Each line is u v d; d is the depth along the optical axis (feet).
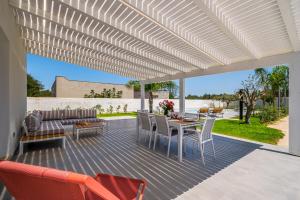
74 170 10.62
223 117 41.88
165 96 75.25
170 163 12.01
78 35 15.69
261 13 9.93
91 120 23.81
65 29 14.73
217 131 23.95
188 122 13.67
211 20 10.86
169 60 21.63
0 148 11.31
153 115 16.47
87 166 11.26
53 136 14.69
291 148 14.17
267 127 27.27
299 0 8.13
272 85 39.40
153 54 19.70
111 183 5.65
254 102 31.04
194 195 8.05
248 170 10.89
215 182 9.31
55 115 24.02
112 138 19.36
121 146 16.11
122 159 12.65
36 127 14.61
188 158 13.07
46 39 17.39
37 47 20.70
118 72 30.71
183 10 10.52
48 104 40.98
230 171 10.73
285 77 42.32
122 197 5.39
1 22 9.16
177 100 58.85
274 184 9.09
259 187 8.79
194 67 23.86
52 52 21.66
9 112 11.59
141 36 14.14
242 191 8.41
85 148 15.28
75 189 3.53
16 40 14.19
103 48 18.63
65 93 58.34
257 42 14.10
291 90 14.56
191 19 11.42
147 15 10.09
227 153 14.33
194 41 13.91
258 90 30.22
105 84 67.21
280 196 8.00
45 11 11.72
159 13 10.80
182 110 26.66
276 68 41.47
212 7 9.14
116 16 11.98
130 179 5.58
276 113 37.37
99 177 5.77
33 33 16.39
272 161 12.46
